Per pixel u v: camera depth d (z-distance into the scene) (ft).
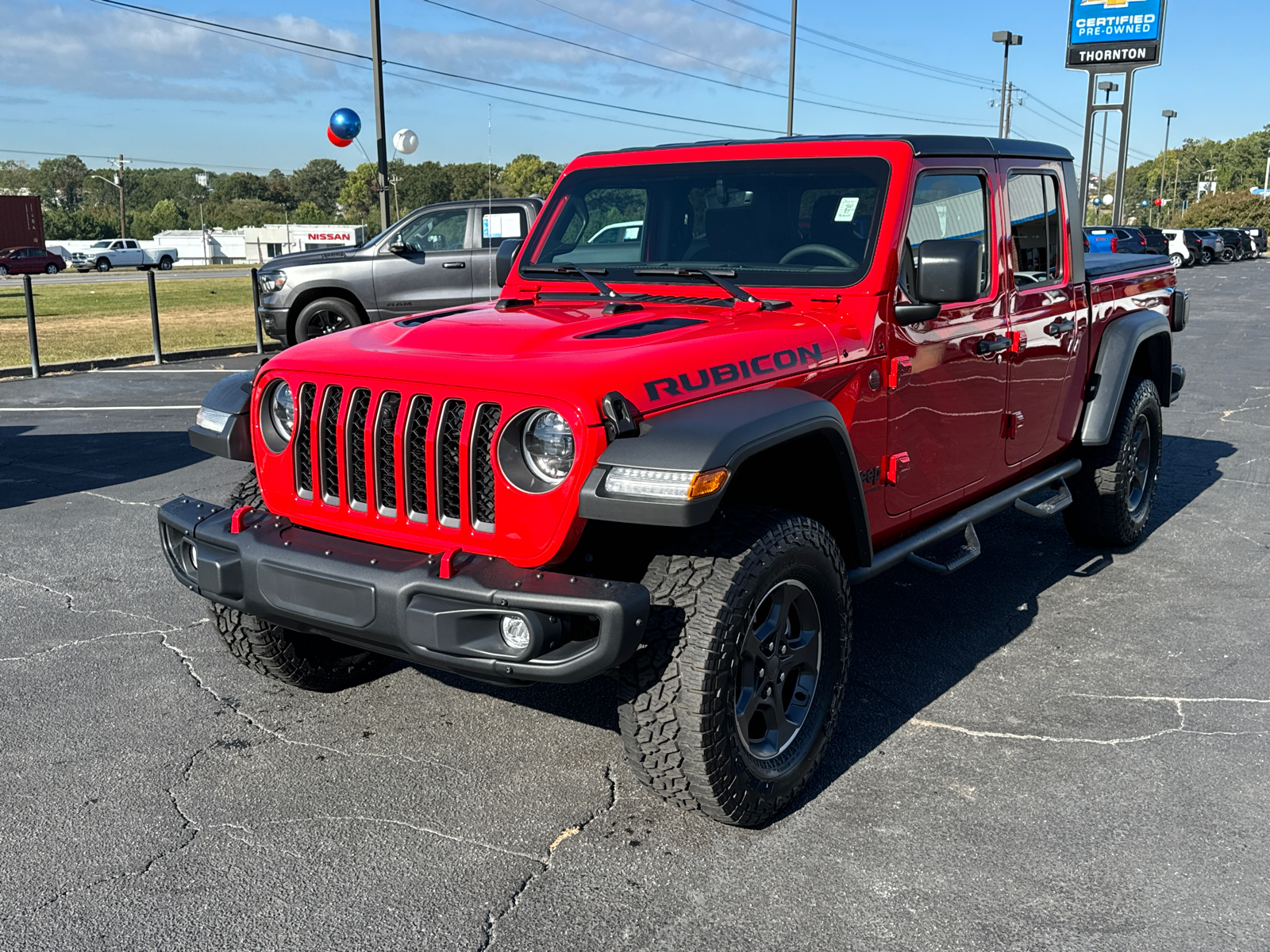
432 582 9.02
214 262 286.25
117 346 50.80
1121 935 8.63
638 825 10.32
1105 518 18.10
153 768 11.40
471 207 39.42
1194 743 11.87
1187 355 46.88
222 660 14.25
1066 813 10.46
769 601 10.14
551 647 8.79
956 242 10.80
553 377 9.03
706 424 9.02
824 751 11.08
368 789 11.00
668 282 12.58
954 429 13.23
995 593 16.78
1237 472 24.70
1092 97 126.31
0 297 95.50
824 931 8.71
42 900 9.11
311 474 10.55
